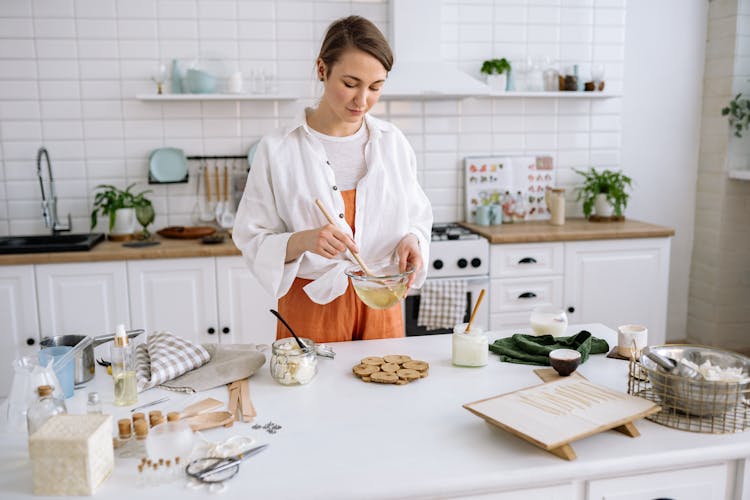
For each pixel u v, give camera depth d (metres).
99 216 3.70
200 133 3.74
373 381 1.59
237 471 1.17
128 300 3.19
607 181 4.02
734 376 1.38
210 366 1.64
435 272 3.41
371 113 3.90
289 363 1.57
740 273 4.27
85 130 3.63
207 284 3.24
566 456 1.21
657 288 3.68
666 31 4.23
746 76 4.07
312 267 1.90
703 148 4.35
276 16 3.71
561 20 4.01
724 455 1.26
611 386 1.56
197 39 3.66
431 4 3.62
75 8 3.52
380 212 1.99
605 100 4.15
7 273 3.07
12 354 3.13
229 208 3.84
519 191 4.10
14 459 1.25
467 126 4.02
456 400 1.49
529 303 3.54
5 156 3.58
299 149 1.95
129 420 1.31
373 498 1.12
